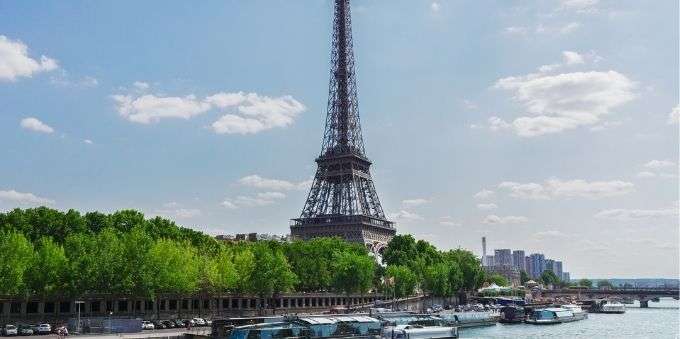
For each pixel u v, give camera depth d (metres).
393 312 179.88
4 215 167.25
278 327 119.81
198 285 180.75
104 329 132.62
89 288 149.00
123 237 163.88
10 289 135.75
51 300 155.88
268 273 193.12
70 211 174.88
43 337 121.62
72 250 154.38
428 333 149.00
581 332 186.25
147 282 154.75
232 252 197.75
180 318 174.62
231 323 124.69
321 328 124.75
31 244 148.00
